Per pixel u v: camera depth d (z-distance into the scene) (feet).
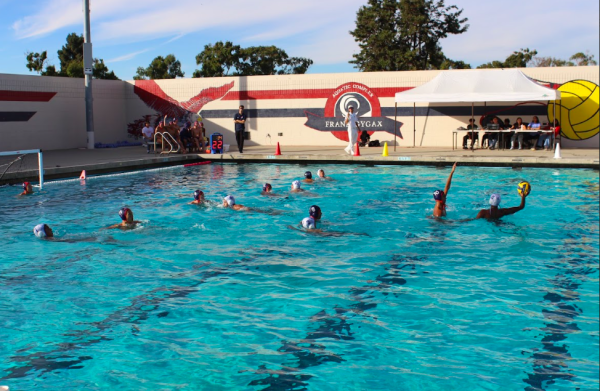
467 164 52.03
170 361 13.82
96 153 64.69
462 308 16.89
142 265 21.84
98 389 12.56
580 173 45.96
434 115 69.77
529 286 18.79
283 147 72.43
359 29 150.82
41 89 71.77
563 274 20.04
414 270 20.74
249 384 12.64
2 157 58.85
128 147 75.51
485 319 16.03
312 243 24.86
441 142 69.92
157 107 80.74
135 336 15.26
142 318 16.53
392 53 143.64
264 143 77.25
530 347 14.26
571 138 65.41
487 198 35.35
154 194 38.52
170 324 16.08
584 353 13.87
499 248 23.57
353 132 58.59
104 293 18.69
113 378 13.03
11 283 19.75
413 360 13.67
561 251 23.02
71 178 47.11
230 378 12.93
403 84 70.74
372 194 37.29
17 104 69.26
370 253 23.16
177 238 25.98
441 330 15.37
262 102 76.69
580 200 34.19
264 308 17.19
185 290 18.93
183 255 23.20
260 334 15.29
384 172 49.11
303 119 75.51
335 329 15.55
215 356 14.03
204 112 78.89
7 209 33.42
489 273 20.25
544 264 21.29
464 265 21.27
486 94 57.82
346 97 73.31
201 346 14.62
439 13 145.89
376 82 71.82
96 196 37.91
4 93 67.82
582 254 22.53
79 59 169.58
